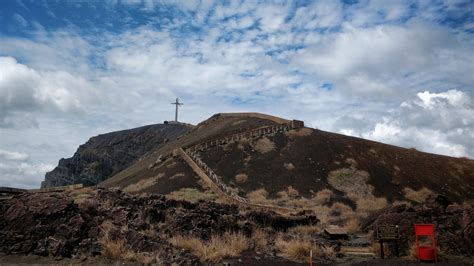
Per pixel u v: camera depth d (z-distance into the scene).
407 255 18.25
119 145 144.50
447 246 18.16
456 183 55.81
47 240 15.60
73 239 15.82
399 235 18.05
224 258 16.72
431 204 21.22
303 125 68.44
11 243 15.36
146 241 16.30
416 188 51.38
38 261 14.51
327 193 45.78
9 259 14.59
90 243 15.71
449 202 21.73
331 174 51.91
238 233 20.12
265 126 67.38
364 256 18.12
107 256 15.14
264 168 53.00
